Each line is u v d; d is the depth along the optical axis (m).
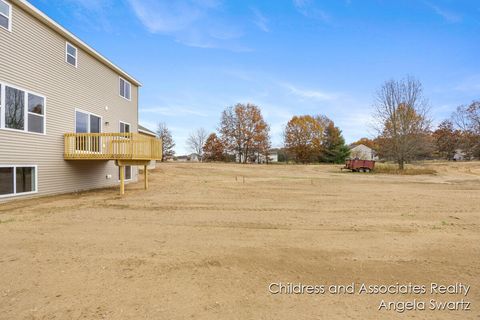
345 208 8.81
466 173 27.22
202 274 3.80
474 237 5.64
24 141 10.02
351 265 4.16
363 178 22.11
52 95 11.33
